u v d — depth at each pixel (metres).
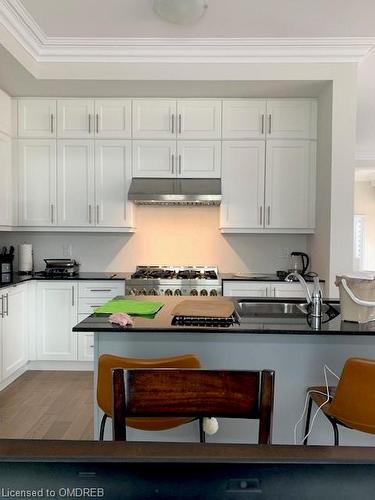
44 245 4.33
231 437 1.99
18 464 0.58
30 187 3.98
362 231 9.44
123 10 2.82
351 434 2.01
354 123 3.45
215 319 1.90
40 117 3.95
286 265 4.30
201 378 1.06
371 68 3.63
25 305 3.66
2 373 3.24
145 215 4.36
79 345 3.77
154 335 1.97
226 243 4.34
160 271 4.17
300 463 0.58
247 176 3.96
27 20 2.95
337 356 1.96
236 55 3.40
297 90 3.70
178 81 3.50
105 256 4.35
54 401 3.12
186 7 2.64
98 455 0.63
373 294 1.84
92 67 3.47
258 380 1.04
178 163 3.95
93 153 3.96
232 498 0.56
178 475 0.57
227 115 3.93
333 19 2.94
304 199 3.95
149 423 1.58
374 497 0.57
